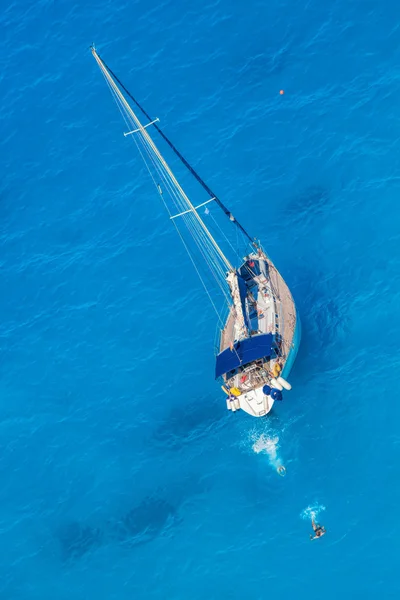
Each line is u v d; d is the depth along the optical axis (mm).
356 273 72812
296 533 61875
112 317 77562
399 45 85062
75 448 70938
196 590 61375
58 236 84438
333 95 84188
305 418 66500
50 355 77000
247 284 70062
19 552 66625
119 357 74938
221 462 66625
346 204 77125
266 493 64188
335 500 62594
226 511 64188
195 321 75062
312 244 75562
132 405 71812
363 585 58969
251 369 65312
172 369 72812
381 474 63000
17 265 83625
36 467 70750
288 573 60500
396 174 77500
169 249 80062
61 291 80688
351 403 66312
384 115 81250
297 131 83188
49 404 74062
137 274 79438
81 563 64875
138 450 69312
